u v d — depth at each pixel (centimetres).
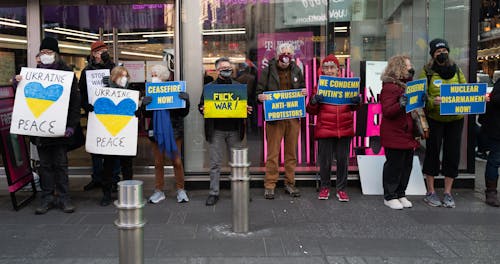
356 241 442
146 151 773
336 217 516
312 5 664
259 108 662
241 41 655
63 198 545
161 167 579
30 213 537
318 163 609
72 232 471
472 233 467
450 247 429
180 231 469
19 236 459
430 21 658
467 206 562
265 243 435
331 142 577
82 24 729
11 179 542
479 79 1083
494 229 479
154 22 724
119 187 304
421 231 472
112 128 545
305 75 670
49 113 518
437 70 553
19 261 398
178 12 636
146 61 734
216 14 645
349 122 571
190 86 645
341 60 671
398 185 560
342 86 561
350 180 651
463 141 640
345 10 665
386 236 457
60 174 543
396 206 546
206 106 555
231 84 558
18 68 704
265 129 652
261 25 658
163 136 553
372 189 616
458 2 645
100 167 641
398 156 540
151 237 452
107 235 461
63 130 519
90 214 532
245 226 463
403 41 669
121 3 713
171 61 727
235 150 456
